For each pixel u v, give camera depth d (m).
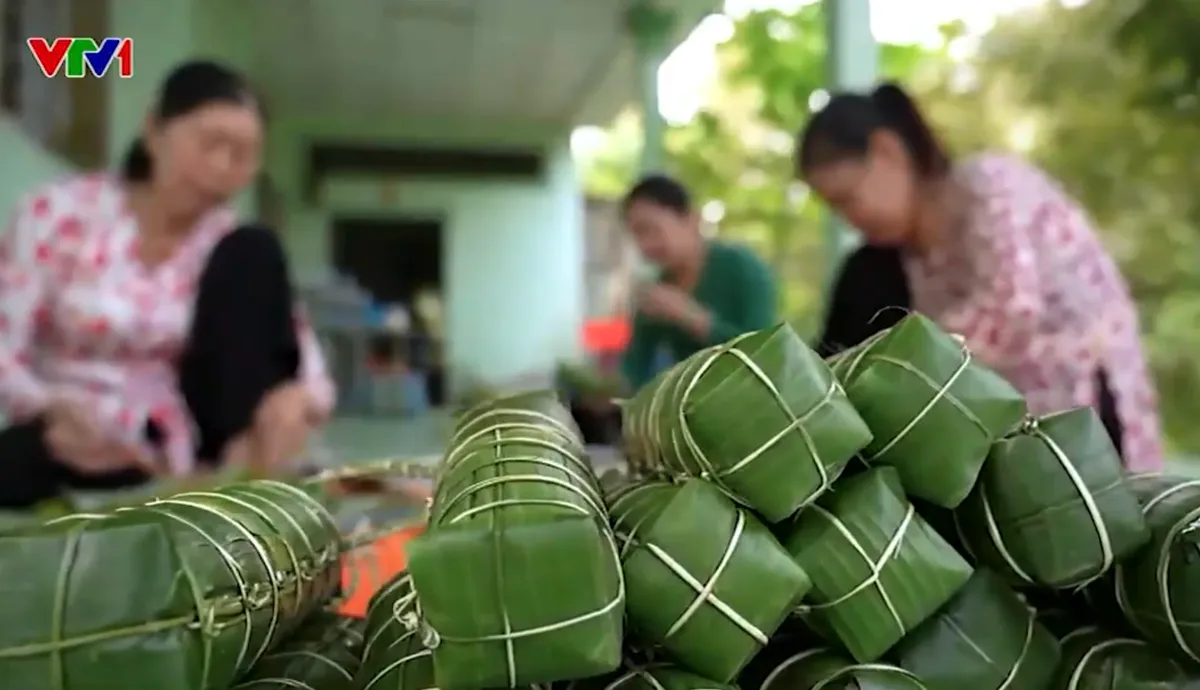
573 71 6.16
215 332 1.65
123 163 1.71
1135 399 1.45
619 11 4.89
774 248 4.91
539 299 7.74
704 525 0.52
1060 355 1.37
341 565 0.72
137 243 1.64
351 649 0.65
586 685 0.53
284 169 7.34
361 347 6.10
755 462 0.54
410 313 7.79
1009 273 1.37
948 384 0.60
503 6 4.83
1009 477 0.60
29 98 2.71
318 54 5.76
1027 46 2.77
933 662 0.59
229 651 0.48
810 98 4.34
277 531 0.59
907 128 1.50
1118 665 0.60
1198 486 0.63
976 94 2.99
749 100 5.13
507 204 7.70
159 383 1.66
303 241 7.49
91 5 3.14
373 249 7.92
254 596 0.51
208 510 0.55
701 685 0.52
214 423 1.65
